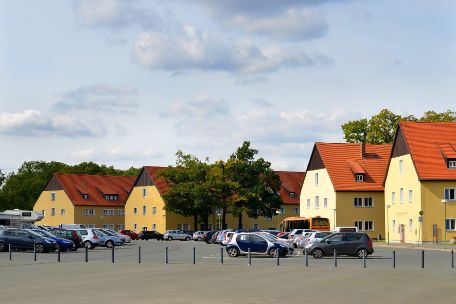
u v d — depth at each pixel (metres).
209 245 79.12
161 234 111.38
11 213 82.25
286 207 123.69
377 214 94.75
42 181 158.50
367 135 104.19
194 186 109.81
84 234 66.44
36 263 41.88
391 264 41.75
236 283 28.84
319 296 24.03
